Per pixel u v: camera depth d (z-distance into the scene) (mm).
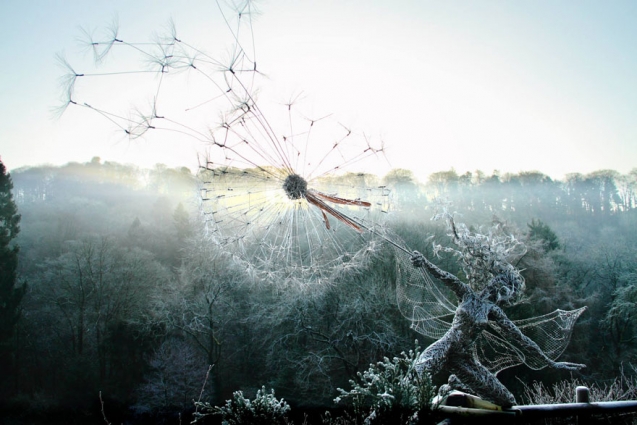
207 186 4887
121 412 23156
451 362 5512
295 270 5285
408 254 5734
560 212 30484
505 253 6004
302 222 5246
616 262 25984
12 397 23297
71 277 25672
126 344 25062
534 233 25859
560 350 5859
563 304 21375
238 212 4973
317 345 22250
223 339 24266
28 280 27406
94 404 23484
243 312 23422
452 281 5723
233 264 5742
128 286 25328
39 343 25438
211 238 5027
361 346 21750
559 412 5273
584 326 21797
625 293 23203
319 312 21766
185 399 22266
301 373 20844
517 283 5957
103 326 25531
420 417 4430
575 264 26922
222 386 23453
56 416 23125
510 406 5336
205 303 23219
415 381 4688
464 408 4812
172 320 23484
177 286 24172
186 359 22844
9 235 25578
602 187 30875
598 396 7824
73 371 24141
